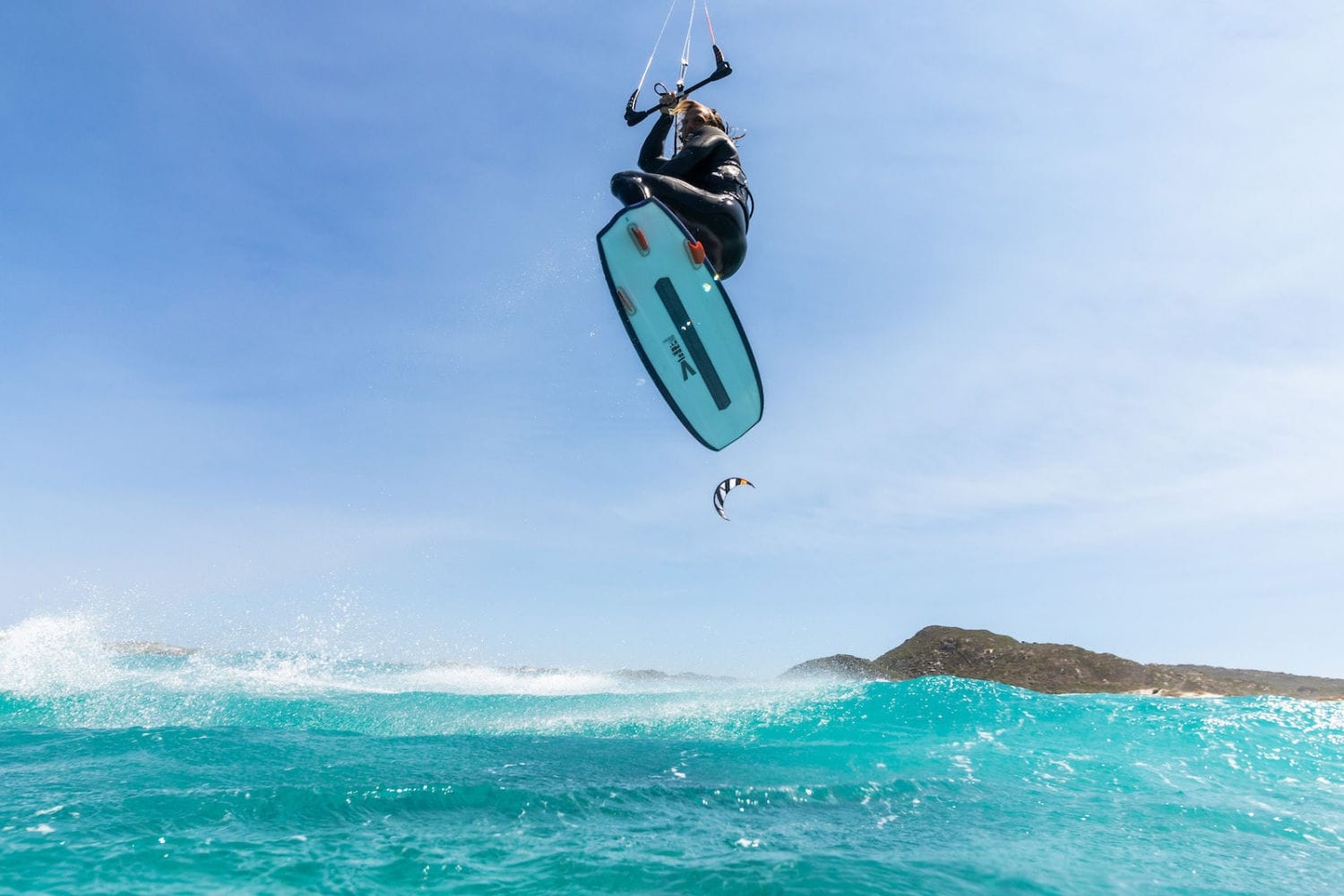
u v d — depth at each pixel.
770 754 7.77
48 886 3.69
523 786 5.88
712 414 8.05
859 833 5.08
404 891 3.80
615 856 4.38
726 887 3.89
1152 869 4.61
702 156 7.77
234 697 10.71
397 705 10.70
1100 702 10.30
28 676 11.12
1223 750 7.95
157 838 4.44
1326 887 4.41
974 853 4.73
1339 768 7.34
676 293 7.62
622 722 9.74
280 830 4.68
